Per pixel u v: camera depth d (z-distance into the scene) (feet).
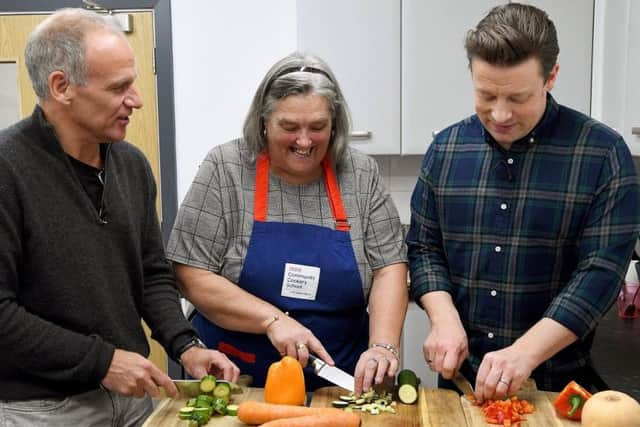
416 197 5.90
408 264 5.96
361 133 9.61
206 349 5.48
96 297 4.98
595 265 5.05
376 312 5.68
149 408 5.83
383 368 5.18
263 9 10.46
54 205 4.79
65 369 4.75
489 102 4.79
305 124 5.28
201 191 5.73
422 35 9.41
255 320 5.48
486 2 9.27
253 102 5.58
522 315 5.46
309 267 5.66
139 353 5.39
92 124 4.78
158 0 10.49
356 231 5.78
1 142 4.70
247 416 4.83
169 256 5.77
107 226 5.09
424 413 4.88
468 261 5.57
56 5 10.56
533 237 5.32
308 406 5.30
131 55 4.82
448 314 5.38
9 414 4.89
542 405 4.99
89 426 5.14
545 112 5.22
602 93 9.04
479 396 4.96
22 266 4.77
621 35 8.58
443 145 5.67
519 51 4.55
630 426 4.29
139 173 5.57
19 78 10.75
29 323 4.67
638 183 5.15
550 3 9.17
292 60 5.44
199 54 10.59
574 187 5.19
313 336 5.44
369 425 4.84
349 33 9.47
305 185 5.80
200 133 10.77
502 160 5.36
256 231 5.67
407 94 9.54
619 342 7.27
